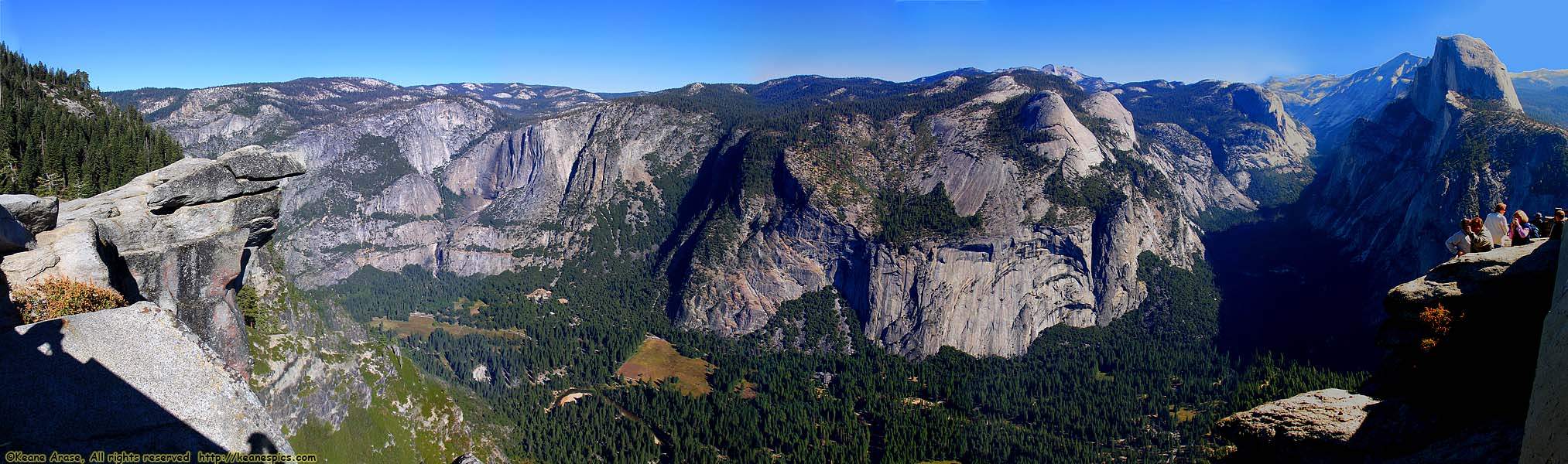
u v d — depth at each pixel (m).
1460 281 22.70
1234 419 26.84
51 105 123.75
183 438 15.06
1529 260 21.19
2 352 15.11
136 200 37.84
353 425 65.50
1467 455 19.08
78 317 16.28
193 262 39.84
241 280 44.69
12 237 18.52
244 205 42.38
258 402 16.58
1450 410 21.27
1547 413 10.08
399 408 74.25
